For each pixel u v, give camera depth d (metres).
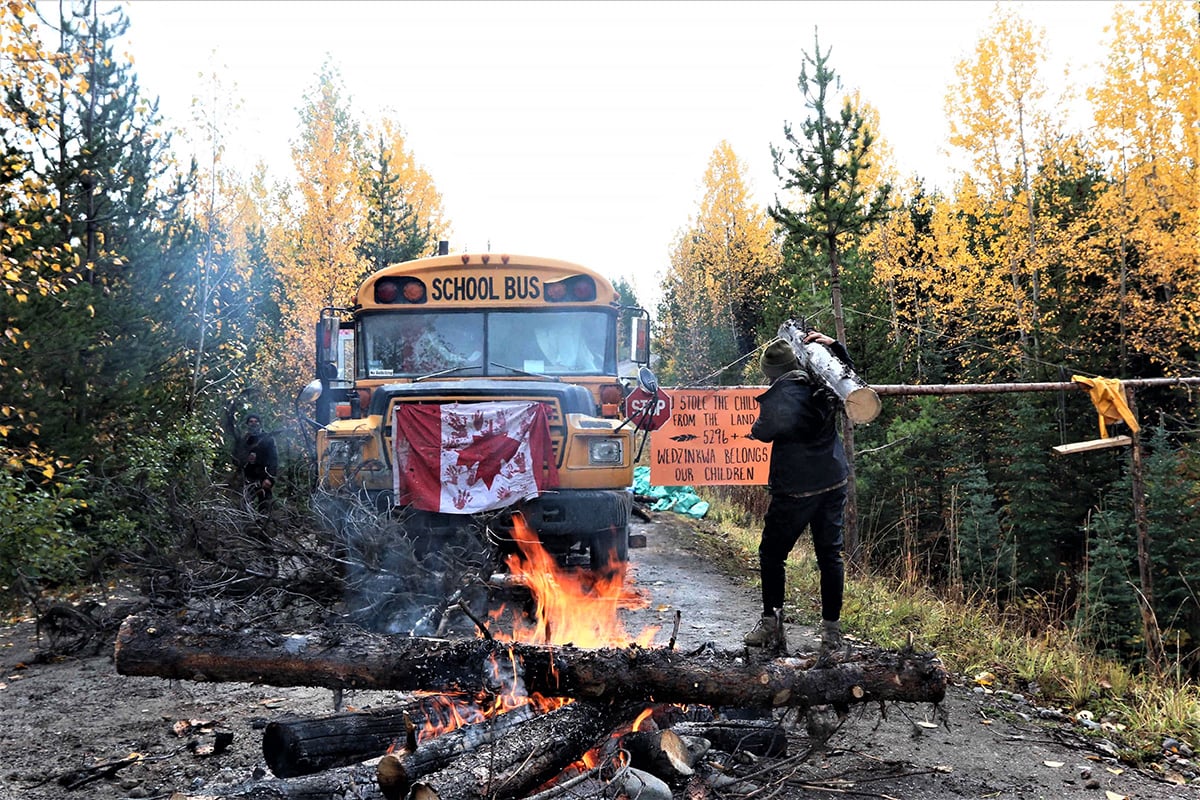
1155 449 16.47
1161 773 4.70
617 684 3.92
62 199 12.94
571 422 7.45
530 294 8.73
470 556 6.60
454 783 3.33
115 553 6.82
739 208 41.06
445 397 7.43
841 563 4.68
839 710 4.15
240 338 20.95
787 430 4.54
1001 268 28.56
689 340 37.41
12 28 9.05
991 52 27.17
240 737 4.85
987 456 20.27
